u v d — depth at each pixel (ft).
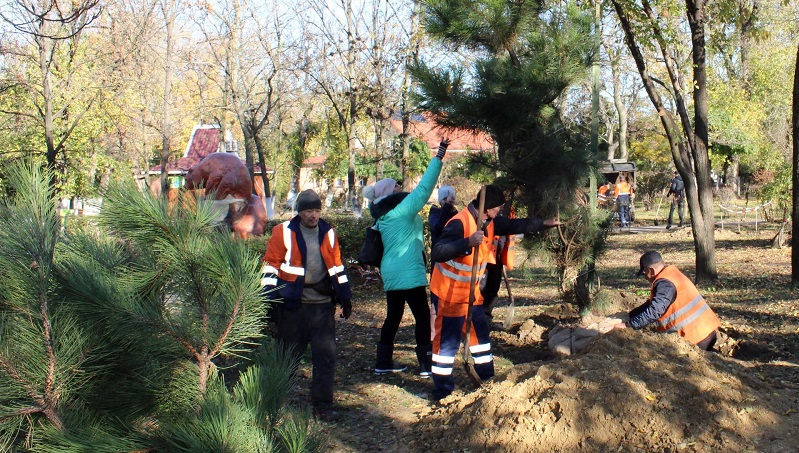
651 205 127.85
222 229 12.43
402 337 29.81
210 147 139.13
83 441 10.86
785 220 57.16
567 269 26.71
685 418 14.30
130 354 11.62
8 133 53.98
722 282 40.40
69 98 53.21
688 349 16.87
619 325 23.73
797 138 36.58
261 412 11.82
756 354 23.44
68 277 11.13
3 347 10.83
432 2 26.25
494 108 24.91
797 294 34.35
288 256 18.17
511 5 25.62
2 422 10.85
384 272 22.18
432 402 19.33
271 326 24.35
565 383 15.47
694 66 40.81
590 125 27.63
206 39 83.71
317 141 138.00
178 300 11.80
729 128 84.84
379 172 86.84
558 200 25.16
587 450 14.25
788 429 13.93
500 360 23.63
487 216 19.29
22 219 11.01
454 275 18.92
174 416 11.76
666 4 38.32
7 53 44.86
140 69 74.95
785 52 88.43
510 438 14.75
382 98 74.49
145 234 11.87
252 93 95.86
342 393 20.86
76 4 37.11
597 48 25.30
